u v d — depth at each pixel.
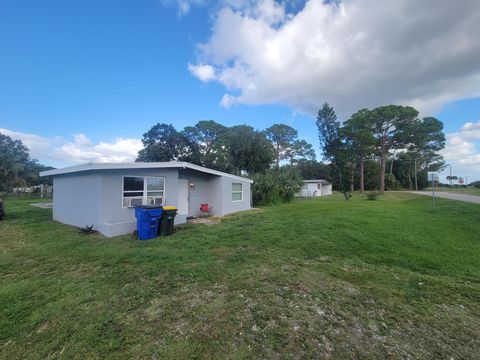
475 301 3.62
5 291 3.93
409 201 20.31
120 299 3.67
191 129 37.72
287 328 2.94
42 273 4.77
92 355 2.54
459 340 2.76
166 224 7.92
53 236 7.87
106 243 6.98
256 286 4.04
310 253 5.78
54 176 11.57
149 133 35.66
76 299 3.68
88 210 8.95
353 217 10.26
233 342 2.70
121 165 8.44
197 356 2.49
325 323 3.04
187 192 11.87
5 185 31.50
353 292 3.85
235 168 30.58
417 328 2.97
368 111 37.78
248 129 30.30
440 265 5.04
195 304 3.49
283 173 21.67
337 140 27.94
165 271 4.73
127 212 8.81
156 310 3.35
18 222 10.61
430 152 43.84
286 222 9.60
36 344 2.72
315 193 36.00
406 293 3.83
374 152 40.97
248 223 9.63
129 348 2.62
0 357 2.55
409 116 35.47
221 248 6.30
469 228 8.05
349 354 2.53
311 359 2.46
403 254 5.66
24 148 38.75
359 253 5.77
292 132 49.28
